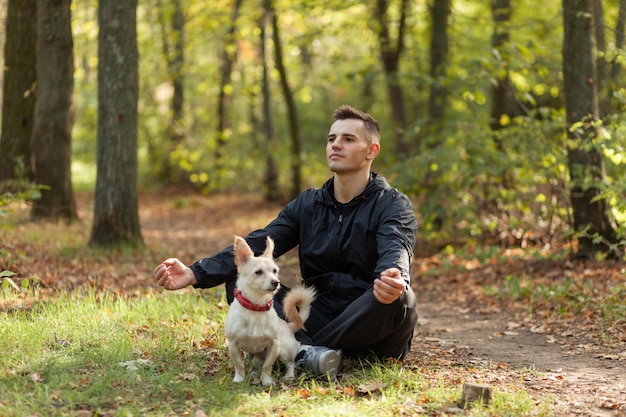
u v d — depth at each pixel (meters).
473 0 15.96
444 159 11.01
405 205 4.72
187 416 3.76
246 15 18.72
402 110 17.47
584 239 9.13
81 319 5.64
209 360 4.85
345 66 24.64
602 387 4.63
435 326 7.06
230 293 4.79
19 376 4.23
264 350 4.43
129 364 4.52
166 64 21.77
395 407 3.97
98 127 10.03
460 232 11.42
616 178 9.84
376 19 15.75
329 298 4.86
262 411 3.83
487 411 3.92
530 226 10.40
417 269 10.45
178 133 21.09
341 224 4.79
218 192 22.89
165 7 18.70
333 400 4.02
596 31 9.87
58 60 11.88
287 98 18.84
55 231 10.77
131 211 10.09
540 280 8.50
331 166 4.73
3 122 12.84
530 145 10.04
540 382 4.73
